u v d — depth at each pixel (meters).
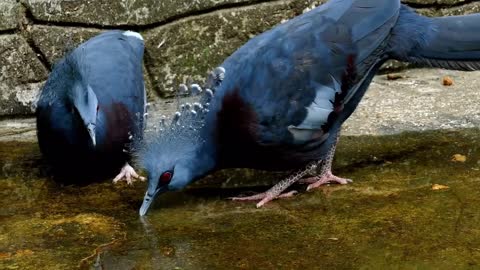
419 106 7.70
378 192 6.07
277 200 6.11
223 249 5.25
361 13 6.21
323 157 6.24
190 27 8.20
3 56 7.98
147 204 5.86
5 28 7.93
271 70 5.96
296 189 6.31
